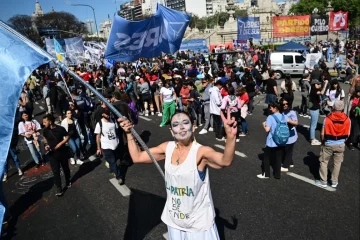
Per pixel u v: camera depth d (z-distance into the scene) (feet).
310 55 61.57
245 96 28.53
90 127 29.84
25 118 24.21
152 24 26.63
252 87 37.83
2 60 7.27
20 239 15.12
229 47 125.70
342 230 13.99
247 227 14.60
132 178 21.20
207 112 30.32
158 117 39.65
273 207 16.22
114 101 22.84
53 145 18.53
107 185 20.40
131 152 9.06
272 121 18.60
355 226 14.25
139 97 42.68
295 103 42.29
